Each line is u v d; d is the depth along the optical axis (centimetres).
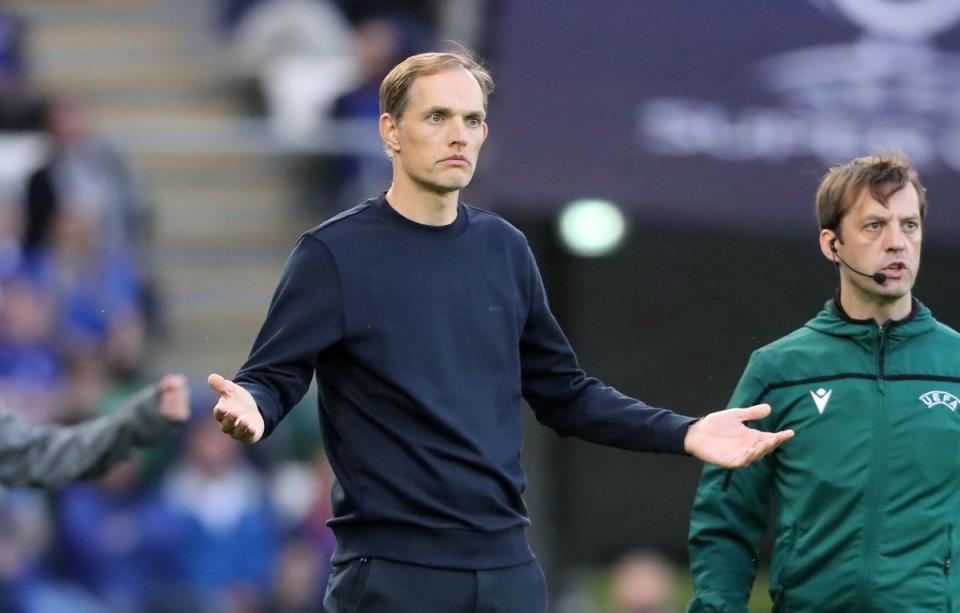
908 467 1680
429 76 1588
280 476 3297
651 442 1620
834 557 1684
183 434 3250
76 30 4328
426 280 1598
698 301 3191
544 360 1678
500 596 1575
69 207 3488
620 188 2852
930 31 2891
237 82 4216
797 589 1703
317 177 3778
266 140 3791
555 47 2900
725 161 2855
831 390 1706
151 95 4209
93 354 3369
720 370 3198
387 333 1584
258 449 3297
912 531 1669
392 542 1570
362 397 1590
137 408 1908
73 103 3925
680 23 2906
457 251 1614
